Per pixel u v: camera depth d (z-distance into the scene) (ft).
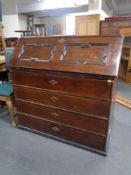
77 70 4.35
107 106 4.35
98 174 4.39
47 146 5.43
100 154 5.01
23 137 5.89
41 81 5.07
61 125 5.33
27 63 5.09
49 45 5.04
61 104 5.03
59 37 5.01
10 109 6.24
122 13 22.91
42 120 5.66
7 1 20.15
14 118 6.52
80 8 18.12
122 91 10.33
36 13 21.06
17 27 21.38
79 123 4.97
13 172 4.50
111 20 11.16
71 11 19.33
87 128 4.90
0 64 6.84
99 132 4.76
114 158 4.91
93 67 4.21
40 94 5.28
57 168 4.60
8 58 6.61
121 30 10.49
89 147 5.14
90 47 4.47
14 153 5.17
